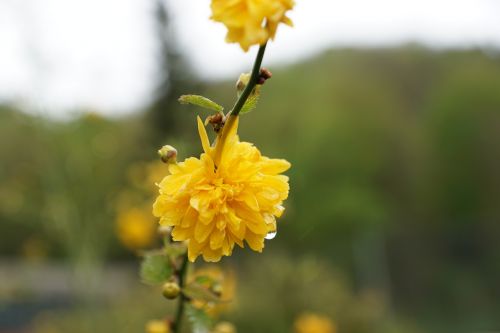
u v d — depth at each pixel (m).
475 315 11.67
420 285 12.08
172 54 9.77
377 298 10.24
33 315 10.45
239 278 8.89
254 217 1.44
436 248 12.27
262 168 1.49
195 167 1.45
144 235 6.05
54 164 7.60
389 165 18.39
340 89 18.39
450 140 18.86
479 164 18.78
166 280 1.89
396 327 10.29
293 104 15.95
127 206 6.93
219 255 1.45
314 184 13.97
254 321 7.46
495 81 19.44
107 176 8.23
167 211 1.44
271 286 7.98
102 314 8.18
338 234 13.86
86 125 7.60
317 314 7.91
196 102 1.46
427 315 11.85
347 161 15.73
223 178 1.46
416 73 21.31
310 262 8.42
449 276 12.03
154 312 7.41
